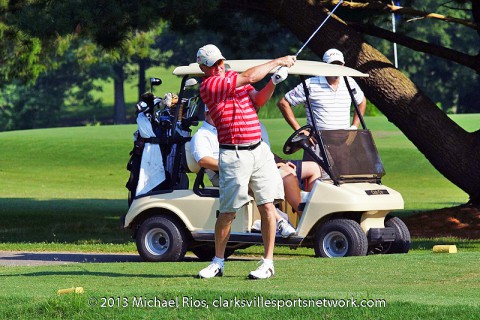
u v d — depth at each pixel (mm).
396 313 14266
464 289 17047
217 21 44125
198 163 24391
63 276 20047
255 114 18406
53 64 133375
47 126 198500
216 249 19094
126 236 37188
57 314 15289
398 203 25125
